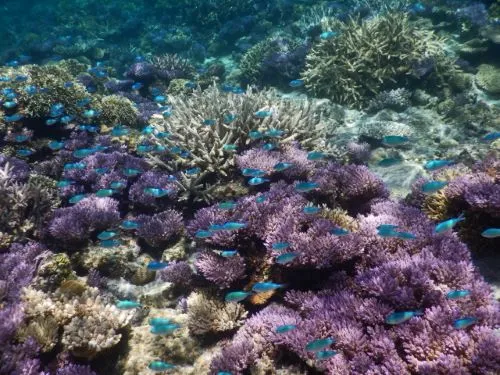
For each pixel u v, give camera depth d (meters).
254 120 1.29
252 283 0.86
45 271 0.89
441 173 1.04
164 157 1.35
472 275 0.70
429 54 1.97
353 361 0.60
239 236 0.89
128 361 0.76
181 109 1.50
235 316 0.80
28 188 1.17
